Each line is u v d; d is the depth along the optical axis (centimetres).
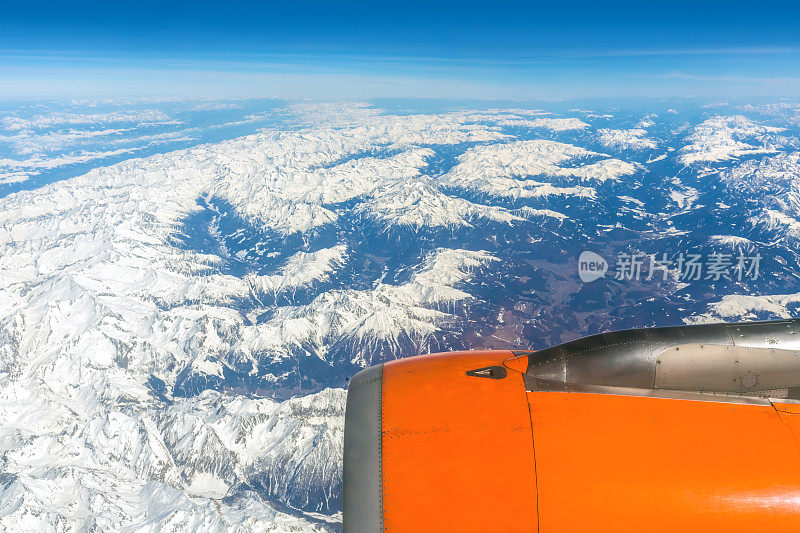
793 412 288
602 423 286
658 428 283
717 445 275
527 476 271
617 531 260
